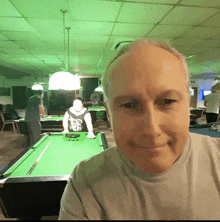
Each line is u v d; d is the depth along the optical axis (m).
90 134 3.29
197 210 0.36
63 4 2.62
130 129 0.32
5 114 7.51
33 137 4.75
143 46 0.33
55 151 2.47
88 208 0.41
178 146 0.32
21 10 2.83
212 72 10.93
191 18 3.11
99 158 0.48
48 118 6.02
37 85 7.69
